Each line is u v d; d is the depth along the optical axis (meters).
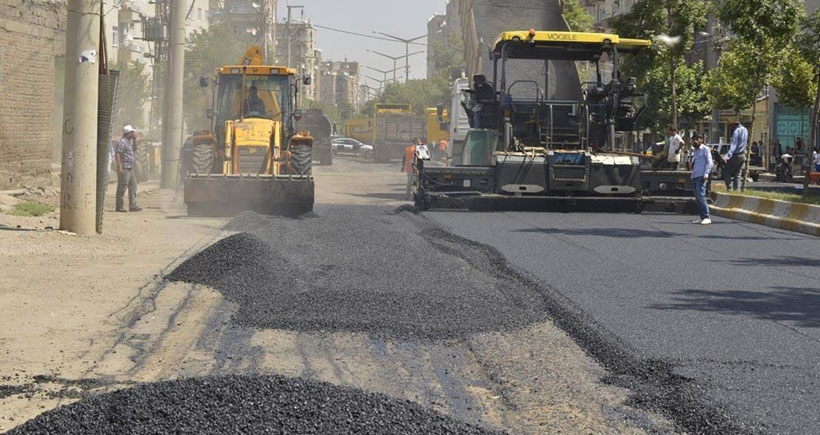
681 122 55.66
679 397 6.43
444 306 9.46
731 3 25.53
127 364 7.34
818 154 37.59
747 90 29.92
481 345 8.12
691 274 12.31
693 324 8.99
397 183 37.25
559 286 11.09
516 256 13.68
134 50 69.94
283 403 5.32
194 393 5.45
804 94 40.28
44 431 5.10
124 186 21.20
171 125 27.83
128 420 5.13
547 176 21.59
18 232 14.52
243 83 22.75
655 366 7.33
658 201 21.86
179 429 5.00
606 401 6.54
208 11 96.00
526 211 21.91
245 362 7.47
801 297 10.66
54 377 6.88
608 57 23.39
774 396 6.53
